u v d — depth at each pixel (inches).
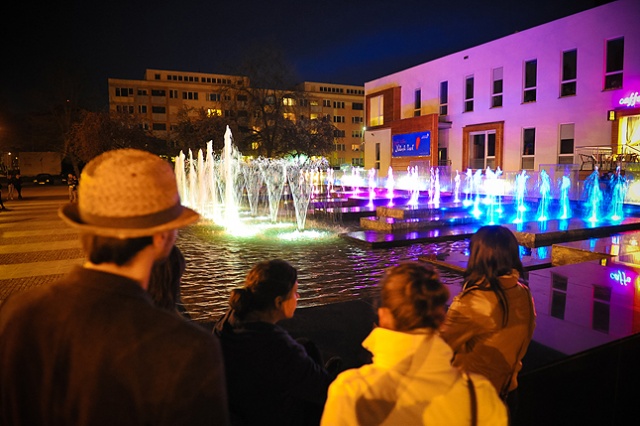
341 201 703.1
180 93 2783.0
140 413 41.1
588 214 565.3
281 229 471.5
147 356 41.3
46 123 1685.5
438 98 1056.2
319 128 1275.8
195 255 341.7
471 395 52.2
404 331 53.2
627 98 701.9
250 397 76.5
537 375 107.2
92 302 43.3
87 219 45.5
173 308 75.0
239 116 1256.8
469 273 84.4
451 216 527.2
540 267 277.0
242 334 76.9
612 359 121.4
